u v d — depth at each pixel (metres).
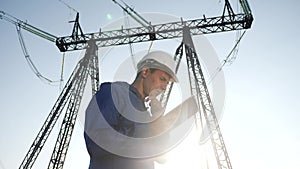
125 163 2.18
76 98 33.72
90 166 2.27
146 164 2.22
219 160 29.81
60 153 32.97
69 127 33.47
